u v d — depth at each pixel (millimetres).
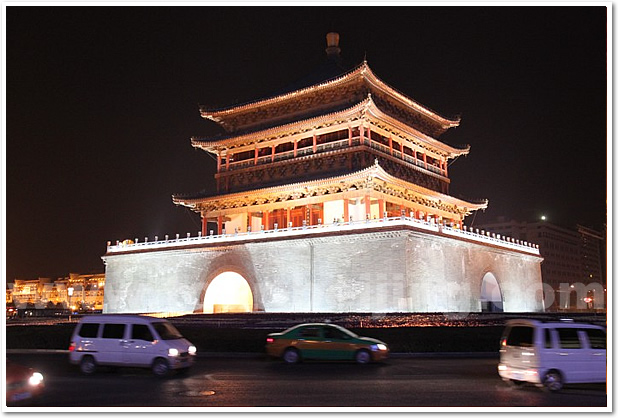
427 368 27531
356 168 66938
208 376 24578
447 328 39656
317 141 72250
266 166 74500
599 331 21062
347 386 21484
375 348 29297
